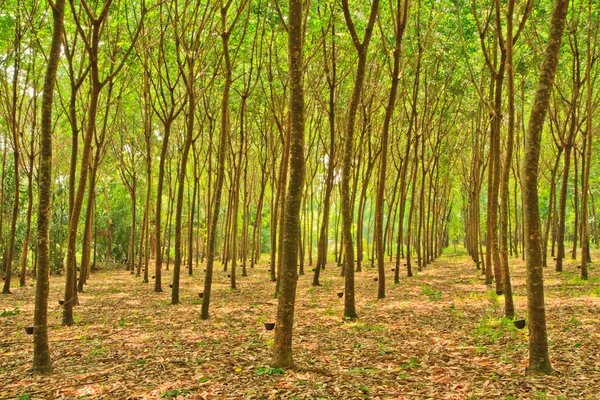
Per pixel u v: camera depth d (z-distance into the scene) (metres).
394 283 20.06
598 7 15.04
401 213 20.20
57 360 8.50
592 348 7.84
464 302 14.05
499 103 13.03
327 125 26.39
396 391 6.29
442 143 27.91
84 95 19.36
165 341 9.88
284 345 7.53
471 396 5.96
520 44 15.22
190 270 27.38
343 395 6.16
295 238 7.47
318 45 14.95
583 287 15.41
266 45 17.50
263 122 23.81
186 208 42.34
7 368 8.03
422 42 15.84
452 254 49.19
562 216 20.52
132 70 17.41
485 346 8.59
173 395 6.28
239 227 43.88
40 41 16.25
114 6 13.60
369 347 8.86
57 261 32.31
